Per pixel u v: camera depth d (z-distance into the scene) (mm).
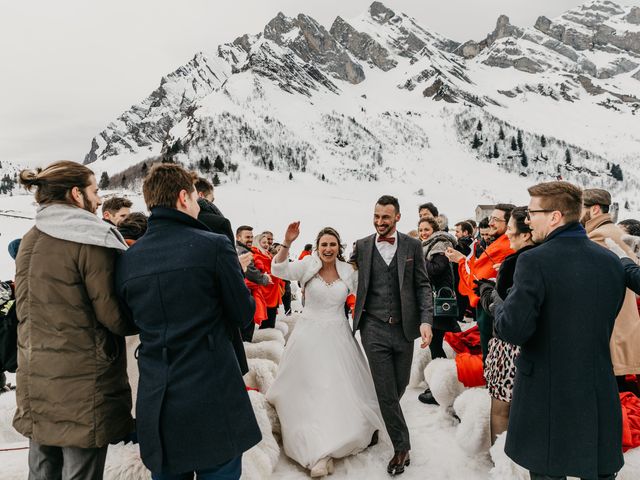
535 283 2158
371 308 3504
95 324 2184
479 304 3895
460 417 3645
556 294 2156
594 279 2156
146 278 2088
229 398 2176
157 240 2172
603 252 2246
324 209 77312
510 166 181750
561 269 2164
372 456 3439
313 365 3428
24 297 2143
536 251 2229
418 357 4980
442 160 181250
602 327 2164
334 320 3576
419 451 3541
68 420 2092
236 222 67812
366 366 3656
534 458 2191
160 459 2062
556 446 2143
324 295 3572
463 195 146000
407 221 81625
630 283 2283
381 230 3537
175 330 2096
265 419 3359
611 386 2176
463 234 7234
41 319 2115
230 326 2330
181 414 2062
